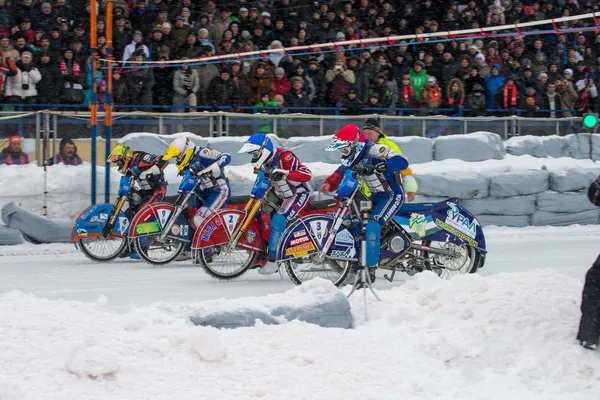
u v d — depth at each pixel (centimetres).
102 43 1298
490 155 1450
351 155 730
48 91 1298
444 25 1570
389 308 623
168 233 976
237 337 513
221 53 1393
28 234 1133
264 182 840
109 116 1207
